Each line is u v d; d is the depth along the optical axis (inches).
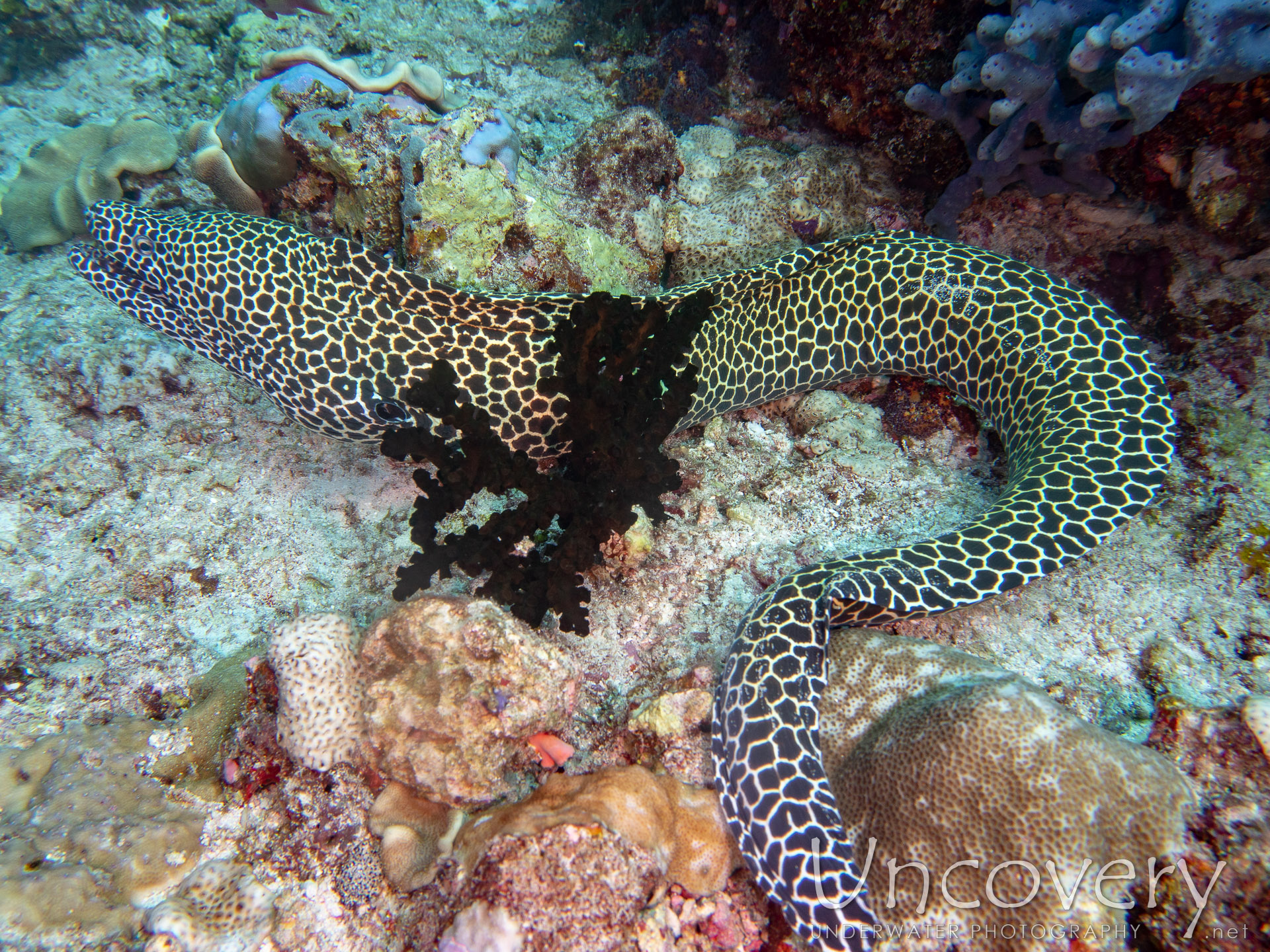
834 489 28.9
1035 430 27.0
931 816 18.8
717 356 29.9
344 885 20.1
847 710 21.9
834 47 32.4
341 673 21.1
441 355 26.9
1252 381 28.2
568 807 19.1
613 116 32.9
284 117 29.3
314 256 26.1
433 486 23.2
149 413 29.5
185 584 25.9
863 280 30.1
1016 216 32.7
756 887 20.2
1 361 29.7
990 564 23.6
